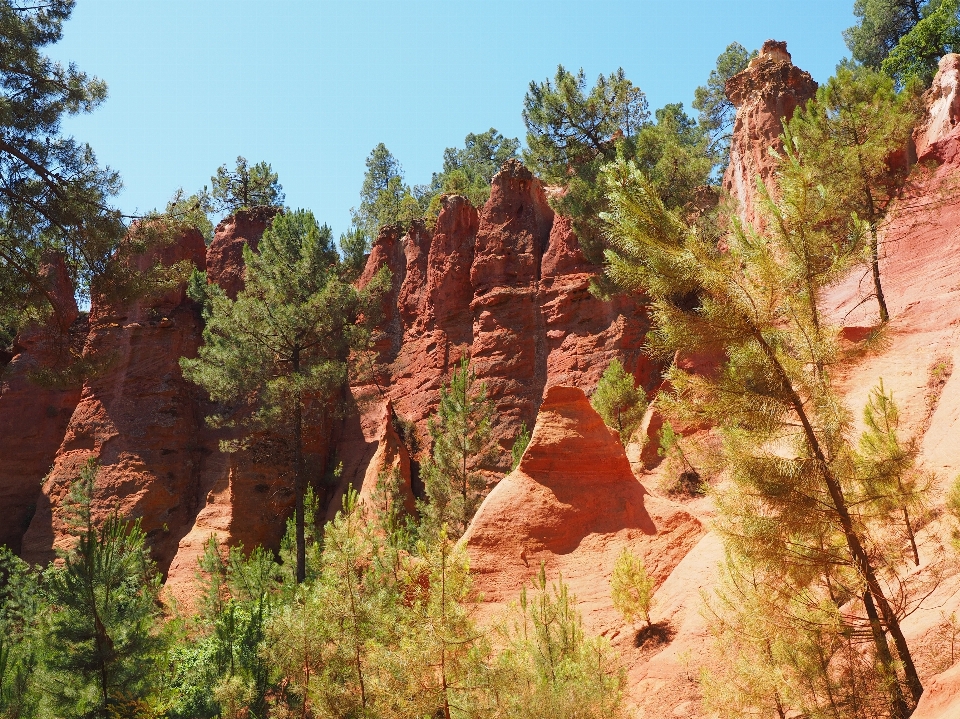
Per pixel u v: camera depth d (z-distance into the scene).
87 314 51.62
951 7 49.06
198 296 40.84
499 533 20.09
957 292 22.27
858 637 9.99
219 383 36.62
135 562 18.52
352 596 13.76
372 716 12.62
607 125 46.03
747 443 10.40
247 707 15.06
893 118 25.44
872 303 25.41
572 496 20.42
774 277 10.47
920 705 7.99
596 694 11.99
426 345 45.81
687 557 18.41
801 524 9.84
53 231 25.44
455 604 12.80
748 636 10.78
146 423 46.34
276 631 14.14
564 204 39.06
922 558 12.30
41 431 48.94
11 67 24.48
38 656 17.34
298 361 37.03
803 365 10.35
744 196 36.47
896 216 20.45
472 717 12.15
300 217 39.88
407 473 41.03
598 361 38.09
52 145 24.75
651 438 26.95
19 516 46.81
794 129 26.17
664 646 15.81
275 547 42.53
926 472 10.87
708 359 25.03
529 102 47.41
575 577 19.03
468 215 47.62
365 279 52.09
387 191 79.12
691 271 10.51
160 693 17.14
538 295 42.28
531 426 39.09
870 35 62.62
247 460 44.22
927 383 19.28
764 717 10.70
